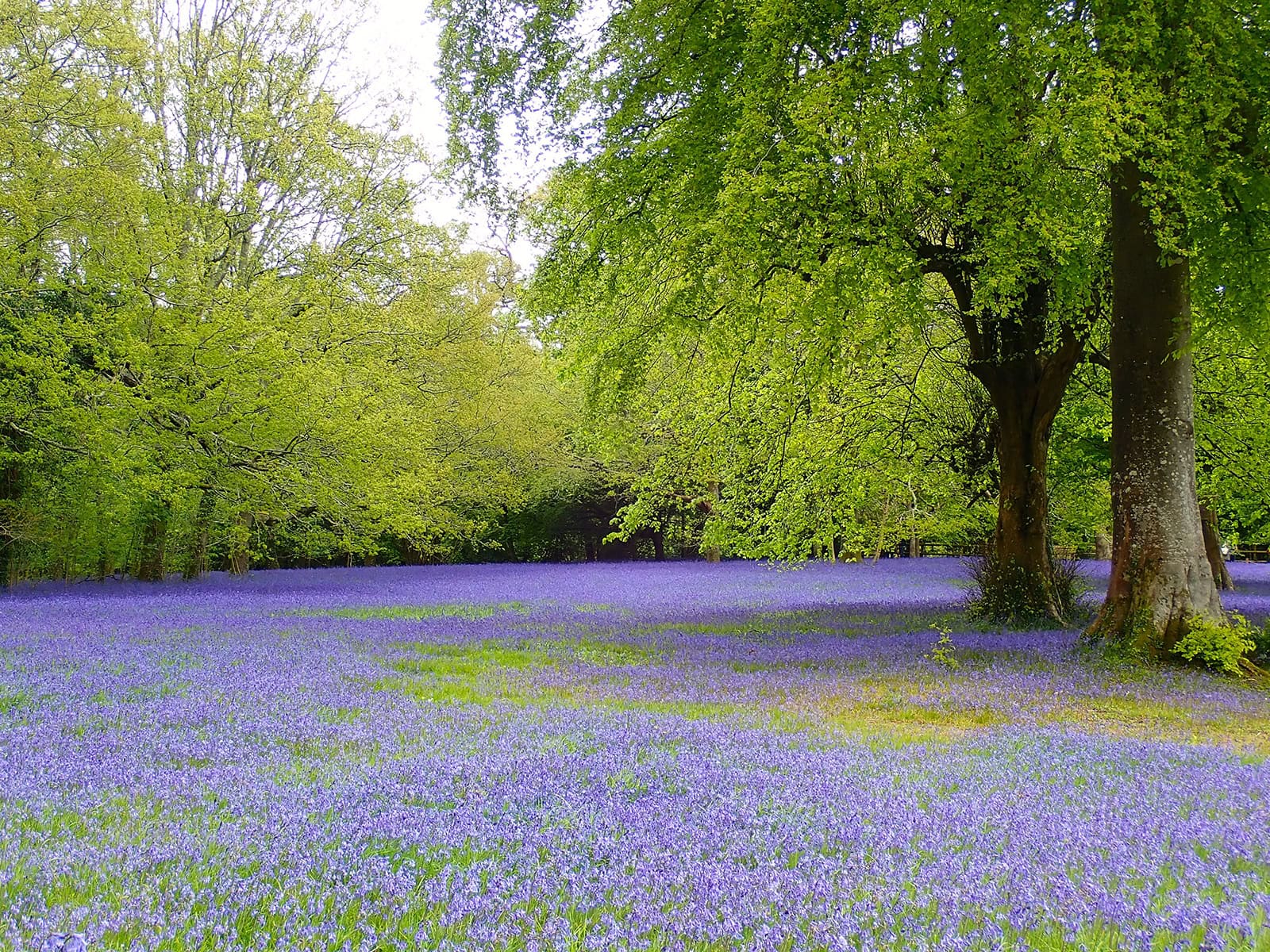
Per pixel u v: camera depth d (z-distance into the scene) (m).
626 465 38.78
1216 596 10.45
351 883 3.39
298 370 20.17
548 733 6.55
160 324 20.36
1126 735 6.96
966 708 7.98
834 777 5.21
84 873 3.47
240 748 5.89
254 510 22.28
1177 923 3.08
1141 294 10.64
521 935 2.93
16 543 23.64
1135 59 8.77
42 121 20.00
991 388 15.01
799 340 12.30
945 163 9.33
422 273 26.77
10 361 18.44
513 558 47.84
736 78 10.77
